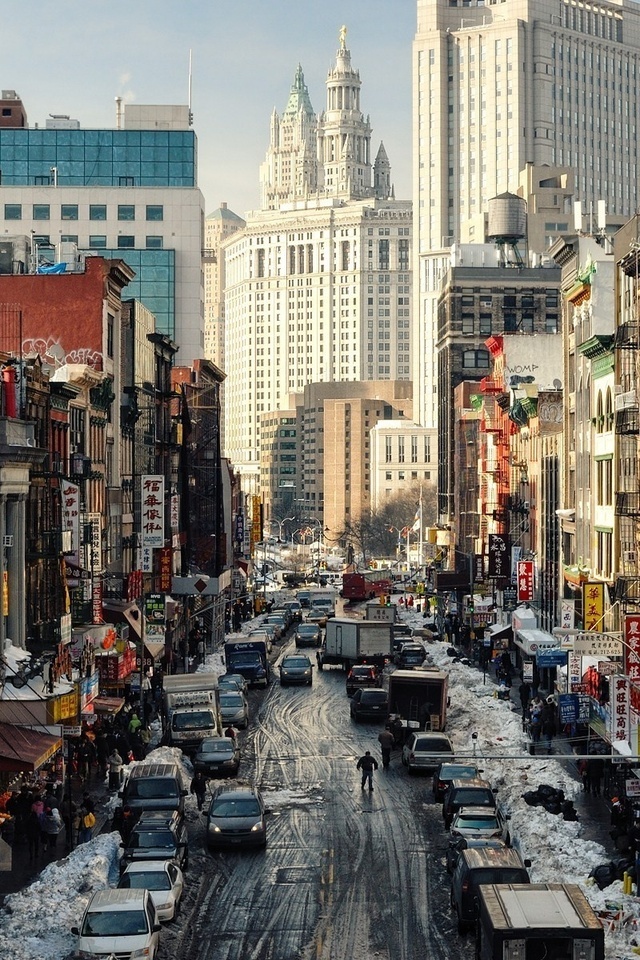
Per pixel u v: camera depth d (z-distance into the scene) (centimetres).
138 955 5222
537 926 4519
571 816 7725
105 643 10638
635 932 5494
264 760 10038
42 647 9075
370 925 6019
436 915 6166
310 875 6862
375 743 10788
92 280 12950
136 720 10212
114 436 13438
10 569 8775
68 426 11244
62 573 9475
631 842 6688
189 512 18325
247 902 6384
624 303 10681
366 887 6631
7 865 6562
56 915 5850
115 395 13438
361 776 9450
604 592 10719
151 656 12150
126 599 11981
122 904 5450
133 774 7931
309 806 8475
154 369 16000
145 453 15138
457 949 5675
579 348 12150
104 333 13038
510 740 10231
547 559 14388
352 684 13425
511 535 16762
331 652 15838
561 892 4891
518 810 7769
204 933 5912
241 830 7369
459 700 12362
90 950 5209
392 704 10831
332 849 7388
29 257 14562
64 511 9912
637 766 7744
